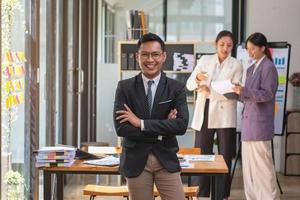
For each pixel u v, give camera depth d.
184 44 7.00
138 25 7.04
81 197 6.31
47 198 3.72
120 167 3.27
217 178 3.73
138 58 3.27
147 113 3.22
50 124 5.69
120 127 3.16
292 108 8.02
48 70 5.66
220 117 5.73
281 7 8.02
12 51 4.20
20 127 4.61
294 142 7.86
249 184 5.69
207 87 5.72
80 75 7.61
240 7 9.24
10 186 4.26
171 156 3.21
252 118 5.52
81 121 8.40
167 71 6.96
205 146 5.84
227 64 5.76
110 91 8.42
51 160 3.68
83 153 3.98
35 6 4.71
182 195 3.24
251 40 5.44
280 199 6.39
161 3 9.56
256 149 5.55
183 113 3.21
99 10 9.52
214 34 9.51
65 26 6.64
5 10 3.98
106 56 9.55
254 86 5.47
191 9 9.54
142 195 3.20
